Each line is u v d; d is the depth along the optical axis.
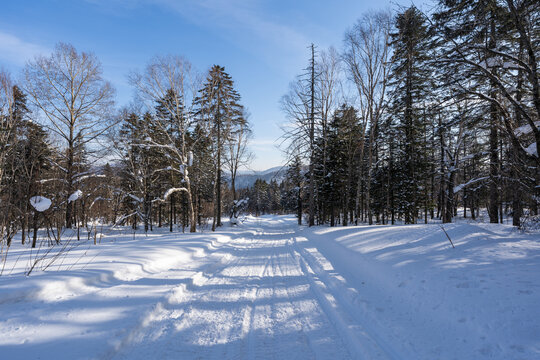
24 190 12.33
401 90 16.34
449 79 7.89
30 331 3.37
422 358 2.95
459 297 3.88
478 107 8.20
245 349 3.37
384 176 26.14
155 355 3.21
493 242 5.90
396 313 4.12
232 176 25.98
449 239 5.99
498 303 3.49
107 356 3.01
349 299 4.82
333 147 24.91
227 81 21.16
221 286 5.98
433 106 8.94
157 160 23.08
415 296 4.41
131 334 3.53
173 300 4.99
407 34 14.24
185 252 9.16
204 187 29.42
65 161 18.97
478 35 7.35
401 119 20.17
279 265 8.11
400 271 5.41
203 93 17.31
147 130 19.38
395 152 24.41
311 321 4.14
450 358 2.89
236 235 16.73
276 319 4.23
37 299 4.43
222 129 21.19
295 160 20.11
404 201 22.47
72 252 8.33
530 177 8.16
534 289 3.60
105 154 20.05
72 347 3.05
